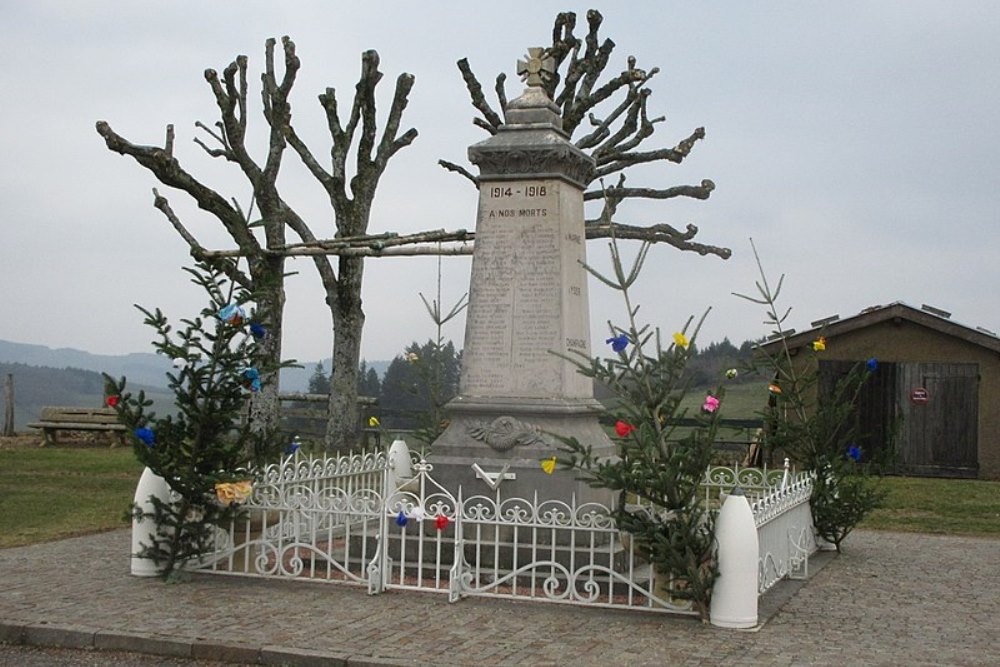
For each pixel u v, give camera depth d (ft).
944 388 80.74
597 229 66.49
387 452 45.16
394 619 29.25
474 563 35.19
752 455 71.31
